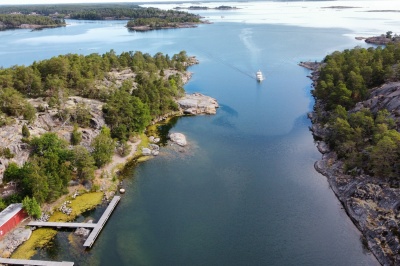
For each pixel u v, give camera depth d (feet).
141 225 291.17
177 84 626.23
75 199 322.55
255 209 311.27
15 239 264.11
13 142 334.85
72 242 267.80
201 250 264.11
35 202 286.05
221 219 298.35
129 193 336.90
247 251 262.88
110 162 383.45
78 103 443.32
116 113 429.79
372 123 368.68
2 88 444.96
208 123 508.53
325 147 415.44
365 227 275.39
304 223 292.20
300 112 551.59
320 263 250.37
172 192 338.13
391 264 238.68
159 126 496.64
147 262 251.80
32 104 431.43
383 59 562.25
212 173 371.35
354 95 469.57
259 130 483.10
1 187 305.94
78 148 343.05
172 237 277.44
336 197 327.26
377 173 309.22
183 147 430.61
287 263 251.19
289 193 334.85
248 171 375.25
